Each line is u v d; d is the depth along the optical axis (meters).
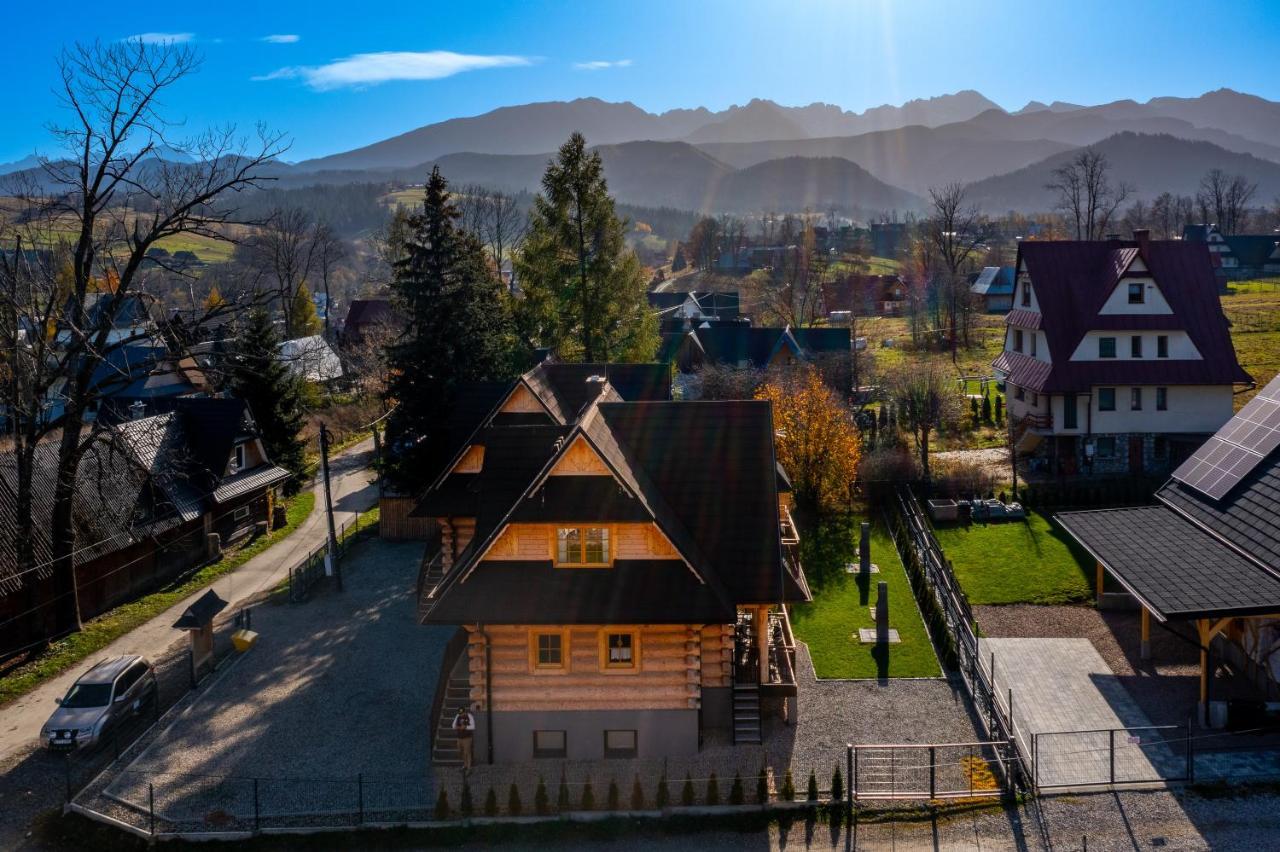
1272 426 30.77
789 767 24.25
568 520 24.11
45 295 34.81
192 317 37.28
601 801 22.95
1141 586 26.19
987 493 46.25
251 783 24.36
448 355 45.84
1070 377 49.03
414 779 24.41
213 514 46.28
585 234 59.28
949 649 29.77
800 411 46.59
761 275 166.12
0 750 26.72
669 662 24.73
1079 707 26.80
